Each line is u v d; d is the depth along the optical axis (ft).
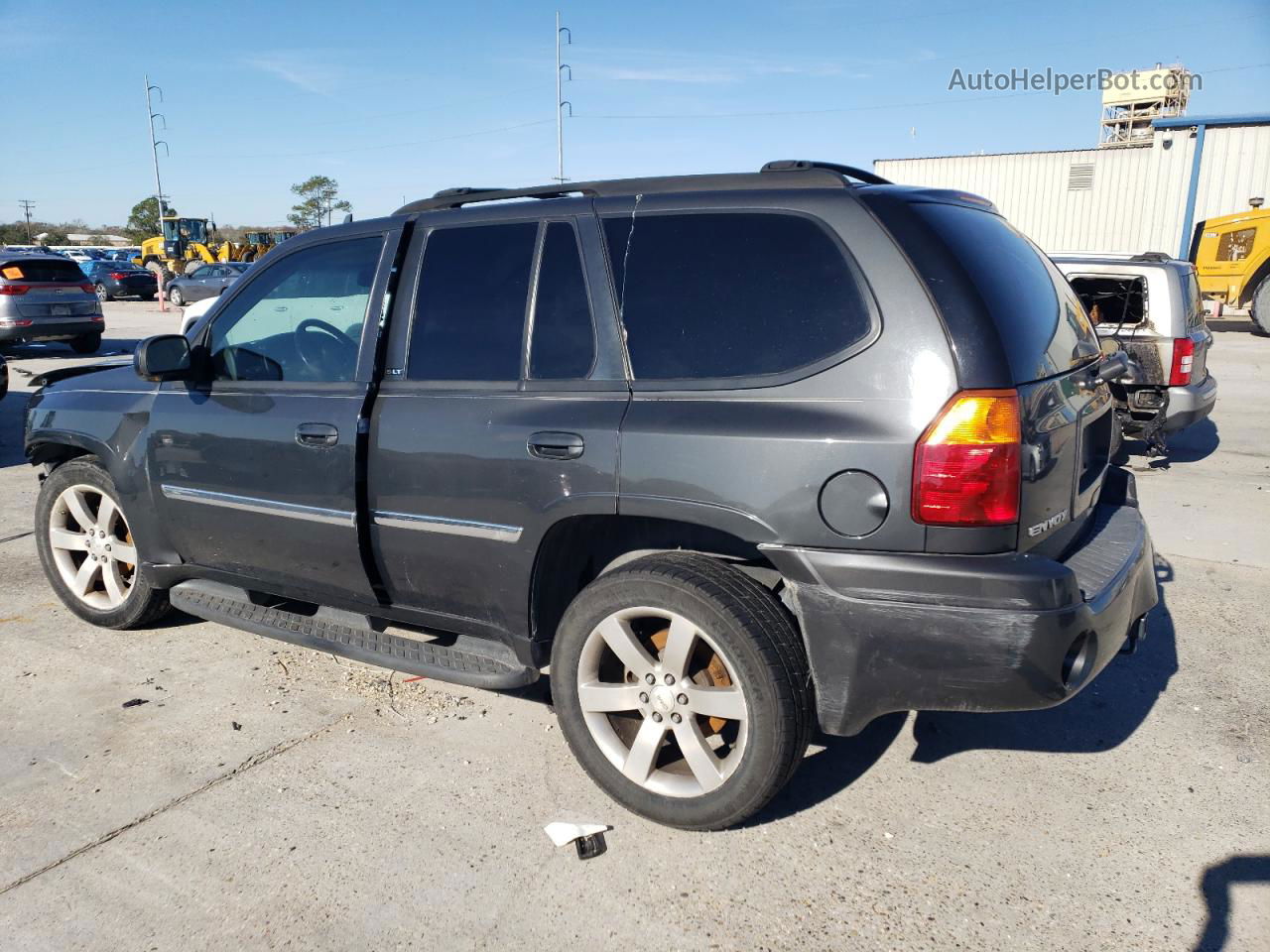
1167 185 78.79
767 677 8.84
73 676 13.43
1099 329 26.27
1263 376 43.98
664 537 10.49
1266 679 13.19
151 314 96.43
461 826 9.85
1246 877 8.98
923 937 8.23
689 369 9.47
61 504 15.11
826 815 10.02
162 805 10.26
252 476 12.33
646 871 9.12
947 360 8.36
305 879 9.05
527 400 10.26
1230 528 20.59
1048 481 8.96
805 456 8.63
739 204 9.57
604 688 9.93
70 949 8.16
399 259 11.54
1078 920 8.42
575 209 10.44
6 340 52.75
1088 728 11.89
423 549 11.02
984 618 8.22
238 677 13.39
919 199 9.33
